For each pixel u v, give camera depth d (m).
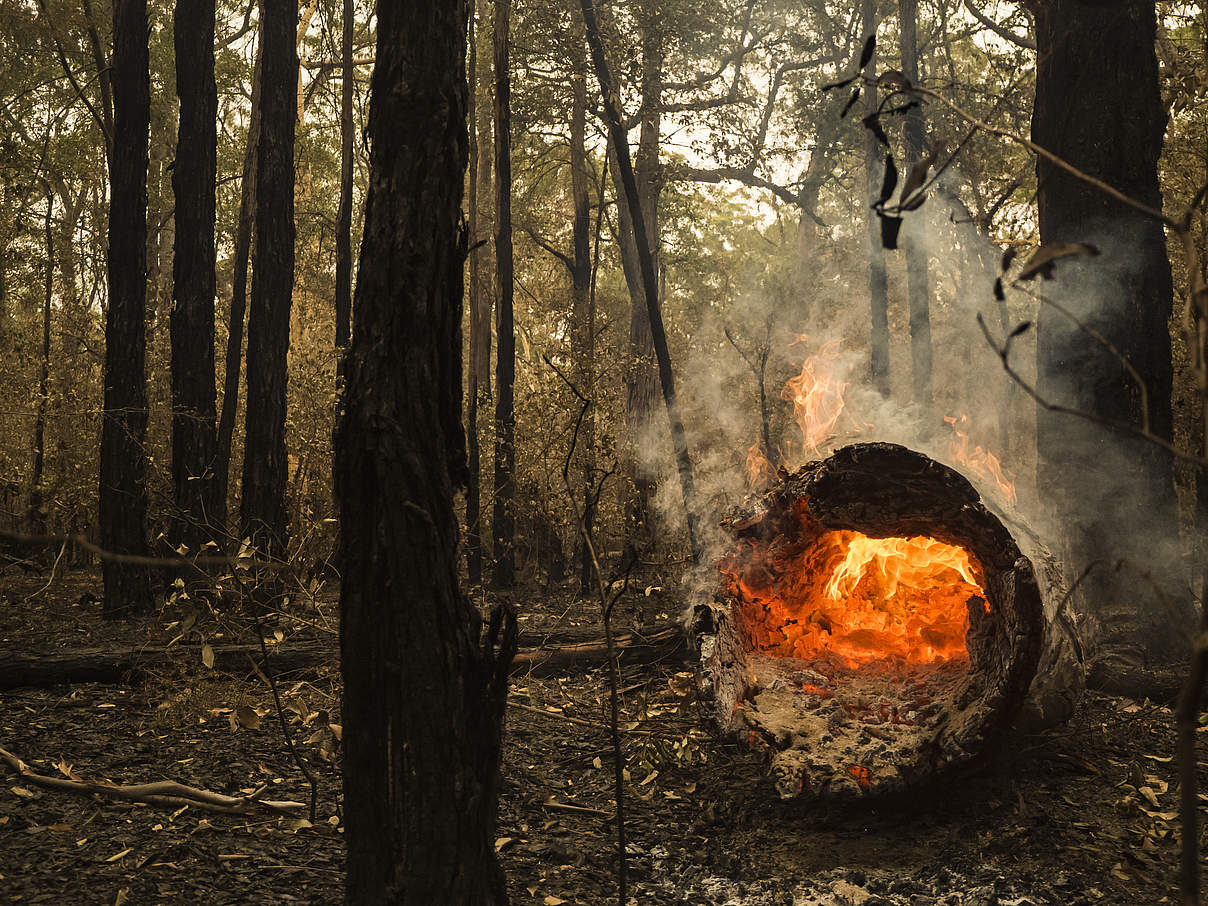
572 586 13.50
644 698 5.70
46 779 4.54
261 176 9.64
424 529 2.92
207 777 4.81
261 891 3.58
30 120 20.00
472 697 2.99
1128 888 3.74
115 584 9.43
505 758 5.35
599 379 12.50
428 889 2.84
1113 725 5.54
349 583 2.94
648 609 9.91
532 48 14.29
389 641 2.90
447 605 2.94
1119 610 6.52
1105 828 4.30
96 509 12.34
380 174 3.07
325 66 18.67
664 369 9.31
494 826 3.04
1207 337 1.63
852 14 19.27
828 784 4.34
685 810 4.78
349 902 2.92
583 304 17.75
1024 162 14.33
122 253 9.62
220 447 11.02
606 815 4.66
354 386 2.99
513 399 13.78
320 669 6.21
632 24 14.75
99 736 5.43
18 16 15.61
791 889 3.88
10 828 4.04
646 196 19.41
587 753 5.48
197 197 9.55
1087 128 6.68
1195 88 8.13
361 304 3.03
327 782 4.82
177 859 3.83
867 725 4.88
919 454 4.64
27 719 5.71
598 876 3.98
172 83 20.95
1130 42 6.63
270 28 9.71
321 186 22.47
